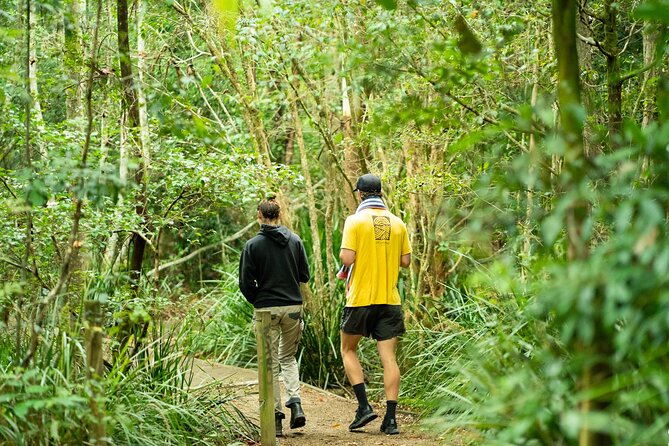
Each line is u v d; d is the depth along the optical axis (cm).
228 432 670
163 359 672
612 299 294
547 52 758
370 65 580
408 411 848
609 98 593
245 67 1006
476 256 910
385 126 511
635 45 870
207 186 751
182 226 834
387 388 749
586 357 336
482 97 705
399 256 771
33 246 656
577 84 363
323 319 1040
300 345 1038
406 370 936
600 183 477
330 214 1103
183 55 1166
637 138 321
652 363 337
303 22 873
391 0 430
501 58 698
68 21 626
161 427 598
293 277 764
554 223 318
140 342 712
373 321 757
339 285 1084
